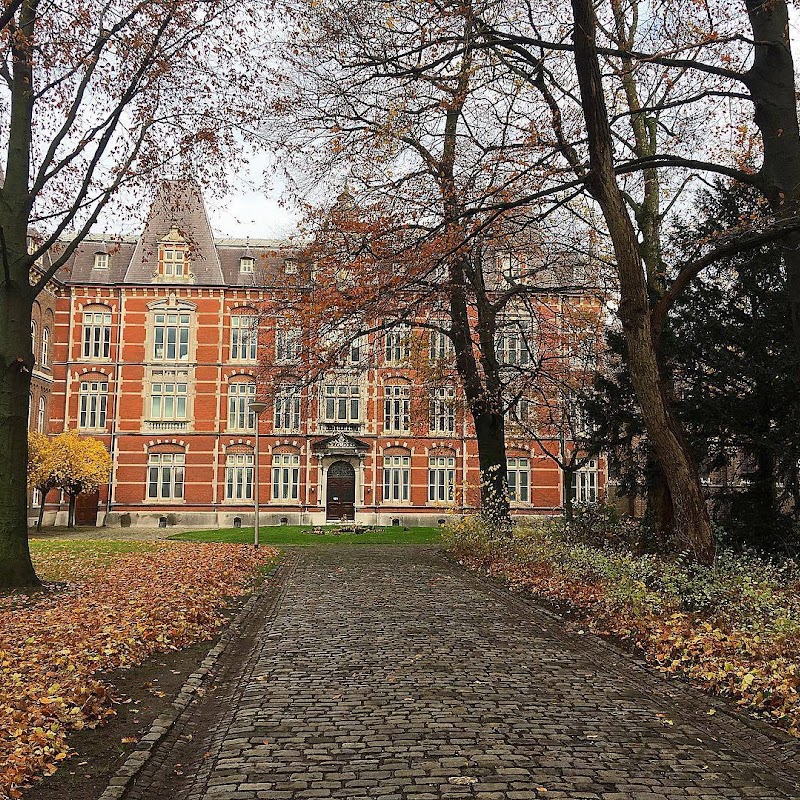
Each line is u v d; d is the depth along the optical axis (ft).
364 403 150.10
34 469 118.32
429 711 24.47
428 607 45.80
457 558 73.46
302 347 65.31
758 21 40.98
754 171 53.42
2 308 49.65
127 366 147.95
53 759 19.77
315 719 23.61
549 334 83.82
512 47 45.65
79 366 147.13
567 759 20.24
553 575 52.65
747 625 31.96
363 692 26.78
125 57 49.42
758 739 22.41
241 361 149.38
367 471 148.46
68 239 154.20
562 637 37.29
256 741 21.54
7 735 20.26
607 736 22.25
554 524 65.72
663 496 57.16
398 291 51.13
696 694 26.94
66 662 28.55
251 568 66.28
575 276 73.77
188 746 22.00
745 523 51.16
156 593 46.55
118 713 24.26
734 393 51.72
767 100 40.68
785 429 46.96
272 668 30.35
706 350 53.11
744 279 51.88
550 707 25.13
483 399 75.05
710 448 54.24
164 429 147.02
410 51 45.75
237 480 147.43
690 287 54.29
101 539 105.70
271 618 42.50
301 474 147.74
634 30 55.88
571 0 38.40
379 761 19.97
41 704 23.02
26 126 51.24
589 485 150.30
